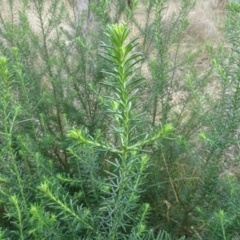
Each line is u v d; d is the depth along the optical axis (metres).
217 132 2.23
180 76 3.68
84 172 2.36
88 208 2.20
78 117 3.26
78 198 2.45
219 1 7.25
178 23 3.32
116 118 1.63
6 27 3.42
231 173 2.86
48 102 3.13
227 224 2.02
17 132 2.77
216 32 6.30
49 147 2.98
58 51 3.72
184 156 3.09
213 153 2.31
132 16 3.29
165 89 3.16
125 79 1.36
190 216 2.66
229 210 2.14
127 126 1.46
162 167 2.91
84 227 2.00
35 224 1.90
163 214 2.73
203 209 2.41
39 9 3.54
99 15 3.26
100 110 3.29
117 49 1.29
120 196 1.70
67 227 2.04
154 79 2.95
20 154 2.42
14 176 2.22
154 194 2.85
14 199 1.85
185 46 5.74
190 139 3.19
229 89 2.54
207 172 2.35
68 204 2.07
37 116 3.12
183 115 3.24
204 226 2.46
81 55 3.37
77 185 2.42
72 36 3.77
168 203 2.68
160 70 2.91
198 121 2.92
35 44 3.34
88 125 3.25
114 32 1.27
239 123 2.11
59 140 3.05
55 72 3.72
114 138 3.15
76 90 3.43
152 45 3.41
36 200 2.32
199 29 6.27
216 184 2.37
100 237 1.92
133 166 2.01
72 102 3.30
